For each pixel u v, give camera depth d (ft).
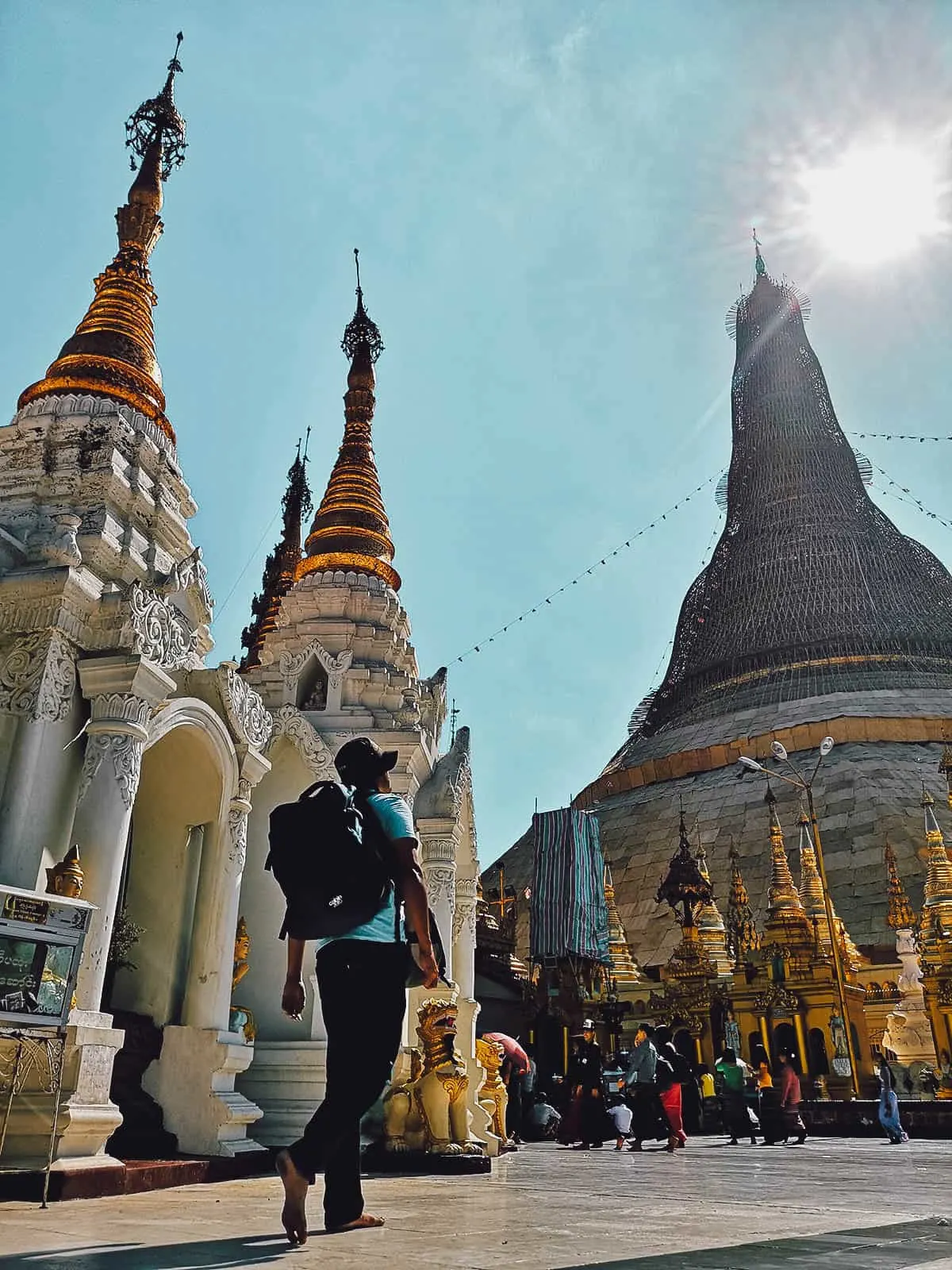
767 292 284.41
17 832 31.73
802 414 256.93
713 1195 25.82
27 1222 18.38
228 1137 34.58
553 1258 12.92
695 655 230.48
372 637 61.11
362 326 80.12
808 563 224.94
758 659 213.46
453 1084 37.83
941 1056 97.81
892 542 229.25
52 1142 23.07
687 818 181.78
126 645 35.35
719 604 233.35
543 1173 36.29
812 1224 17.93
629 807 196.85
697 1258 12.67
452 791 58.29
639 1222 18.31
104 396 46.83
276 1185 29.89
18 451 43.80
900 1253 13.12
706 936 120.98
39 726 33.14
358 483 71.77
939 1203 23.48
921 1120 76.28
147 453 46.01
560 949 122.62
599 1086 62.69
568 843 132.16
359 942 15.97
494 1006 119.55
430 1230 16.71
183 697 37.55
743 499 252.62
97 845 31.73
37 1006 23.44
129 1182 27.20
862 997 104.12
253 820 51.65
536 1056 112.78
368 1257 13.19
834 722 181.27
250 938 49.26
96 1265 12.24
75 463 43.21
